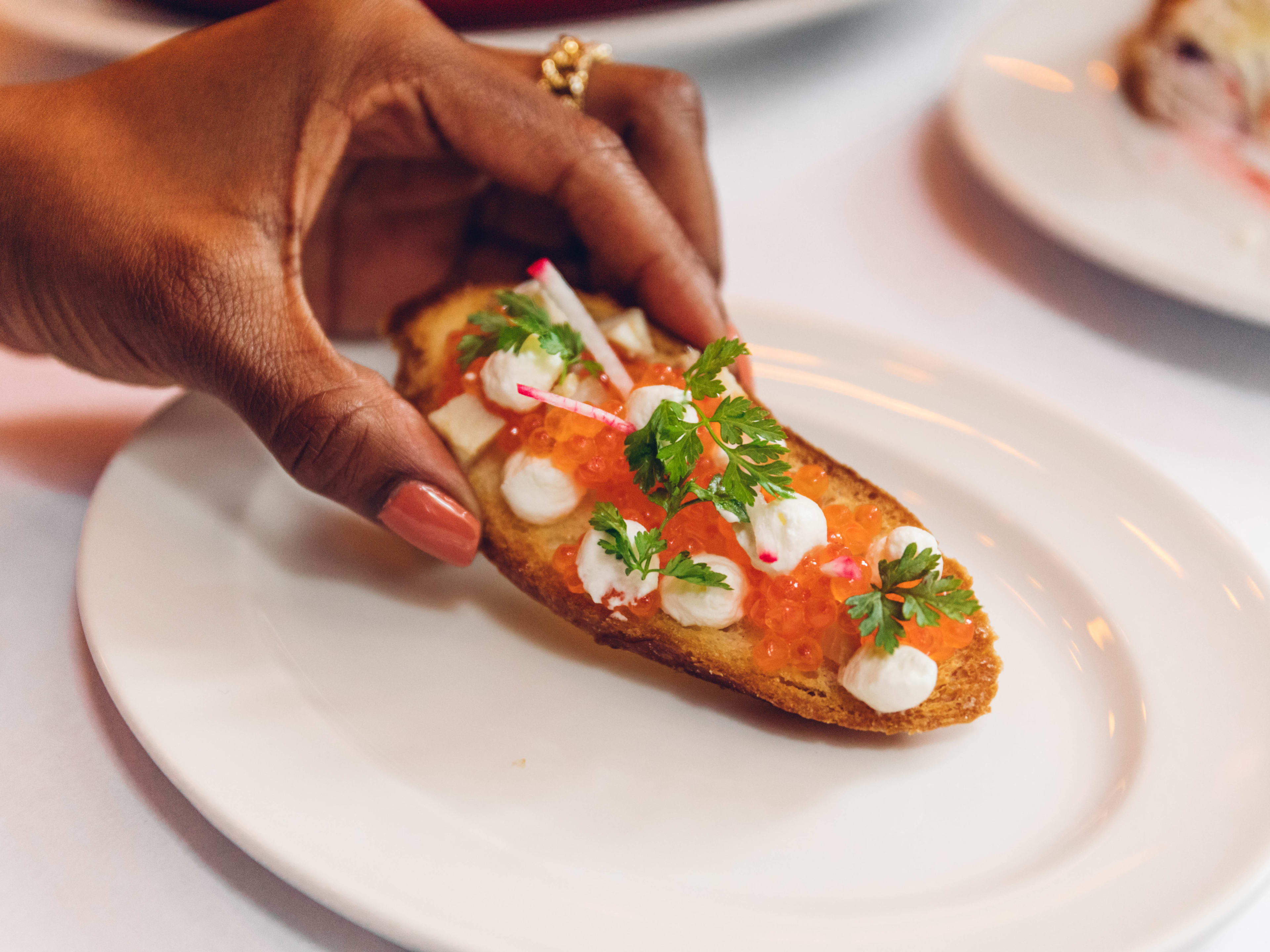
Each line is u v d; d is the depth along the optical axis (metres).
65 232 0.26
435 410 0.28
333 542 0.27
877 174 0.40
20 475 0.28
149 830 0.22
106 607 0.24
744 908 0.22
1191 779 0.23
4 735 0.23
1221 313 0.34
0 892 0.21
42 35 0.37
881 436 0.30
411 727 0.24
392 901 0.20
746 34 0.39
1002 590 0.27
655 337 0.30
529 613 0.27
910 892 0.22
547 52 0.33
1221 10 0.37
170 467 0.27
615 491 0.26
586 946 0.20
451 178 0.33
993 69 0.41
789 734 0.25
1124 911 0.21
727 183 0.40
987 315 0.35
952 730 0.25
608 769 0.24
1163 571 0.27
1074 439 0.29
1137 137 0.38
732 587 0.24
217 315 0.25
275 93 0.26
